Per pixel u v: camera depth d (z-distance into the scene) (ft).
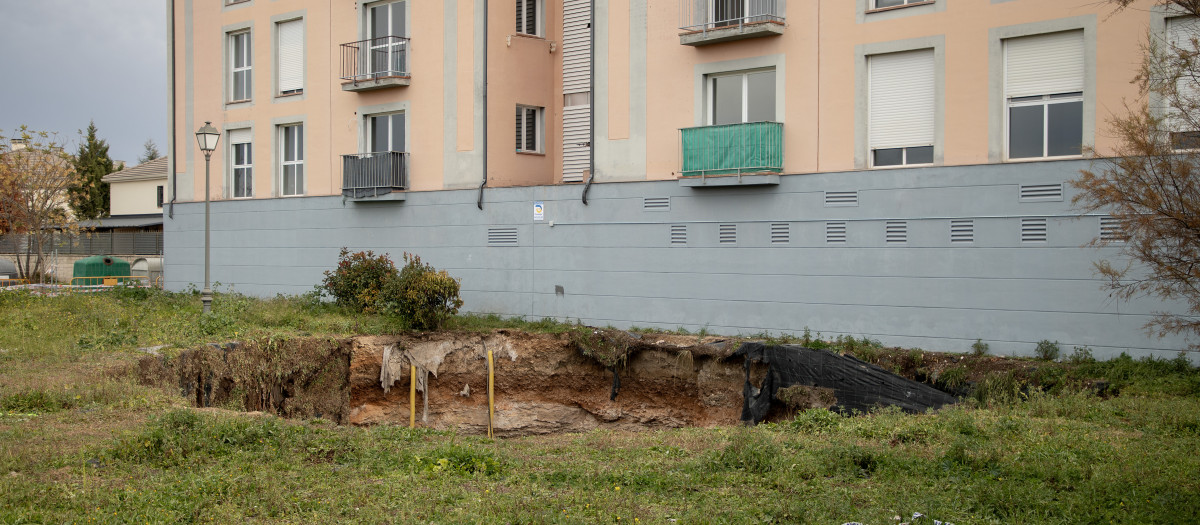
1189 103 31.17
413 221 80.64
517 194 74.08
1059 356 51.52
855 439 37.78
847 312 58.85
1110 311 50.08
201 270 96.32
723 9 64.75
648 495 29.14
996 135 53.88
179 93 98.02
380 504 27.55
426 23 80.28
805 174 60.54
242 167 93.76
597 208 69.92
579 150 80.59
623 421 64.90
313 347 63.77
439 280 68.69
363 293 73.31
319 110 87.10
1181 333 48.03
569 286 71.31
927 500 27.40
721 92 65.51
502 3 78.02
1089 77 50.88
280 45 90.48
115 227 154.40
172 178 98.58
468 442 38.75
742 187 63.00
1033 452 33.12
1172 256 30.94
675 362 62.13
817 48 60.29
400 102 81.92
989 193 53.88
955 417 40.09
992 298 53.78
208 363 56.95
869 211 58.03
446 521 25.96
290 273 88.84
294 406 62.44
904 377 51.60
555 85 82.69
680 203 65.87
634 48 68.44
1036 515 26.13
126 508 26.58
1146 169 32.22
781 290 61.52
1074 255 51.11
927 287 55.93
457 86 78.23
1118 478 29.09
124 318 66.59
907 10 56.95
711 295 64.44
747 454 33.06
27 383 44.11
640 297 67.72
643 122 67.92
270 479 29.86
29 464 30.58
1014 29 53.31
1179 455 32.35
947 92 55.57
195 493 27.99
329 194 86.33
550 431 67.00
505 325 70.90
